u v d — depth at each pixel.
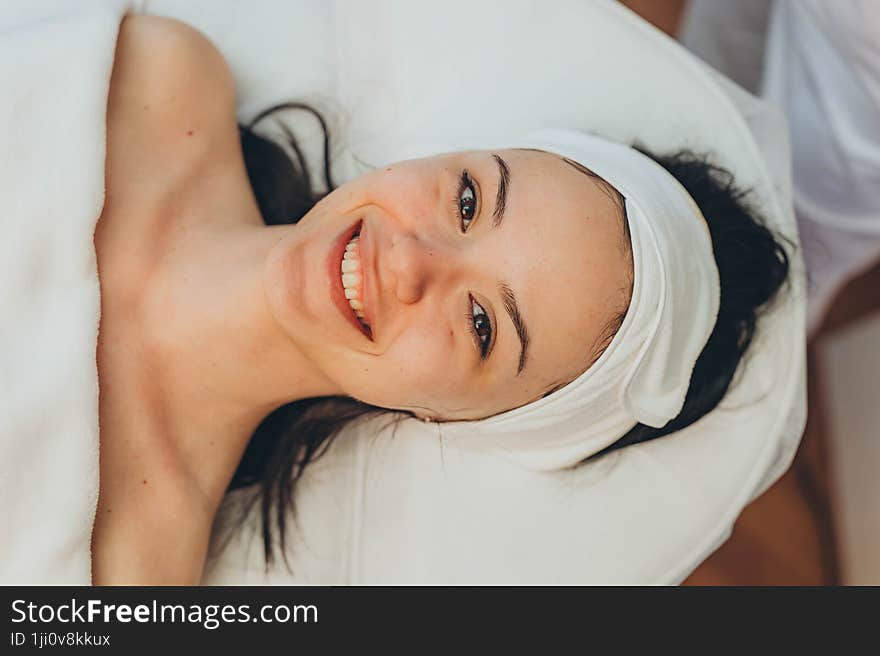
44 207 0.88
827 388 1.50
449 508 1.02
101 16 0.96
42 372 0.85
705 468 0.98
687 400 0.96
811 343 1.51
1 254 0.86
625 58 1.05
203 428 0.98
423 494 1.03
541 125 1.05
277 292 0.85
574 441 0.95
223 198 1.02
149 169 0.98
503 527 1.01
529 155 0.88
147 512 0.94
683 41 1.31
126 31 1.00
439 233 0.84
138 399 0.94
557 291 0.83
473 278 0.83
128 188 0.96
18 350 0.85
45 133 0.90
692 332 0.91
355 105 1.09
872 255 1.17
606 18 1.06
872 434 1.39
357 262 0.86
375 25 1.09
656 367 0.89
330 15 1.10
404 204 0.84
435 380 0.86
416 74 1.08
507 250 0.83
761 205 1.00
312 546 1.04
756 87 1.27
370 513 1.04
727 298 0.96
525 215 0.83
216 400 0.98
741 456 0.97
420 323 0.83
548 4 1.07
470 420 0.95
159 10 1.08
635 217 0.86
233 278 0.94
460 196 0.85
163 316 0.95
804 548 1.48
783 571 1.46
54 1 1.03
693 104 1.03
